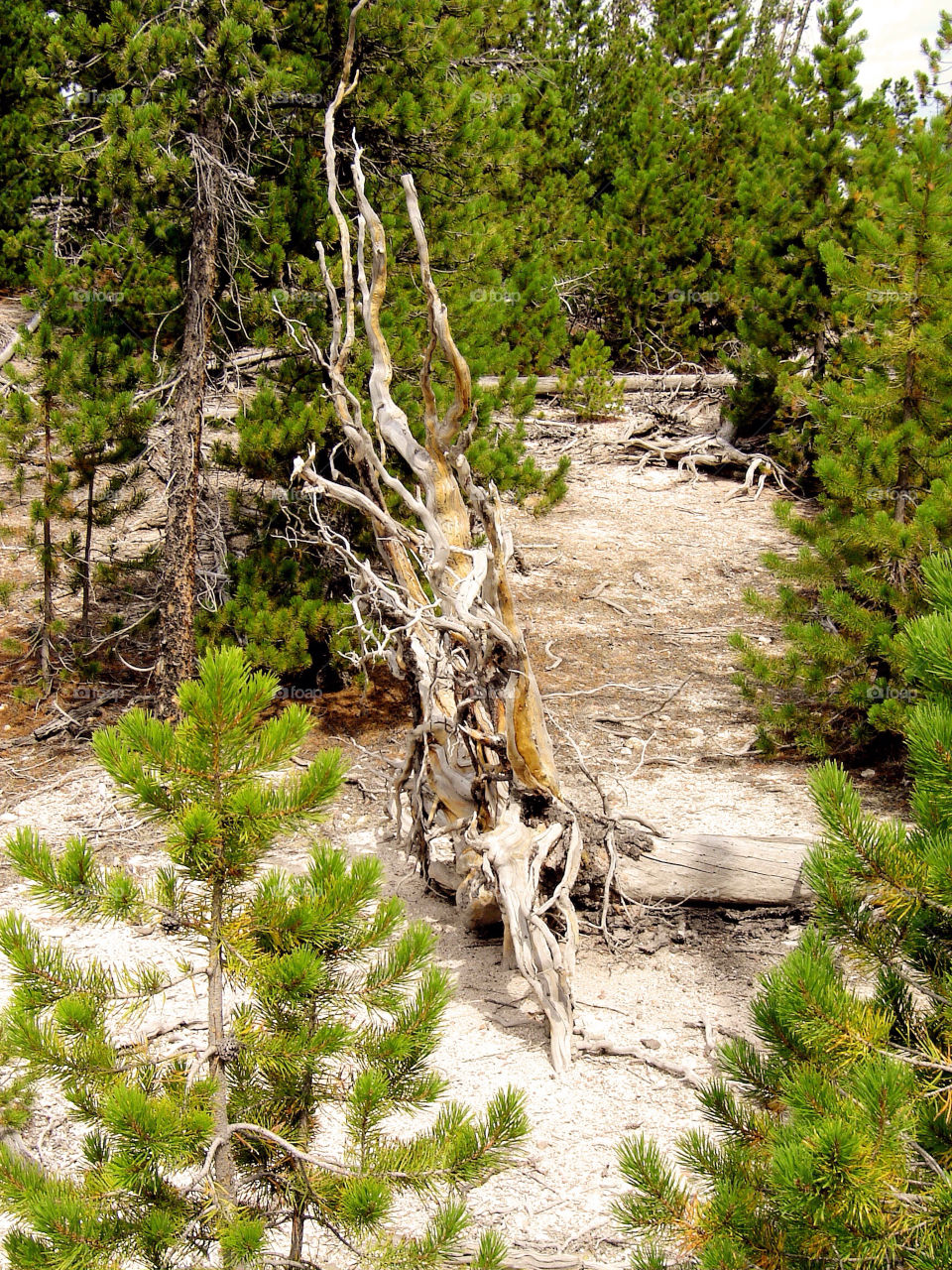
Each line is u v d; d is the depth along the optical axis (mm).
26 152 15258
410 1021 3225
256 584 8562
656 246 17234
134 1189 2881
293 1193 3188
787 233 13391
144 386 8625
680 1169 4141
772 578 11656
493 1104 3164
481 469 9242
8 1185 2908
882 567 7867
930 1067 2932
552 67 19469
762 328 13367
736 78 21094
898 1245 2703
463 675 5738
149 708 8383
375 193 9172
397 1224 4090
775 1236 2918
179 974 5551
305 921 3016
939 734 3039
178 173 7766
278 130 8859
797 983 3014
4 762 8062
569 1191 4176
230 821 2986
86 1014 2896
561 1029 5008
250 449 8258
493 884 5441
